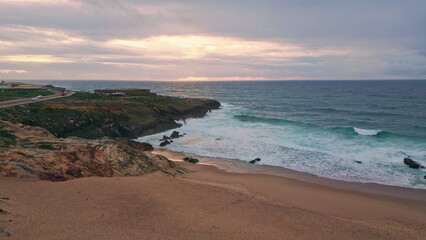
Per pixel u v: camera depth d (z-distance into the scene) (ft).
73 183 61.00
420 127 157.17
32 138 86.89
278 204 62.85
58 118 123.85
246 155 106.32
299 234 47.44
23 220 40.27
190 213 52.31
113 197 55.83
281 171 88.94
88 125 131.23
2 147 71.05
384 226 54.70
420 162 92.53
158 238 40.88
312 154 105.09
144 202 55.11
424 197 69.41
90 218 45.42
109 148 79.25
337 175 84.84
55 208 47.29
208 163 97.66
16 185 54.03
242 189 72.08
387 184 77.66
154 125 157.89
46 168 65.51
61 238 37.22
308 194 71.05
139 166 78.07
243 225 49.06
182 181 71.97
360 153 104.99
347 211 61.82
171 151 113.80
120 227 43.47
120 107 162.40
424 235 51.06
